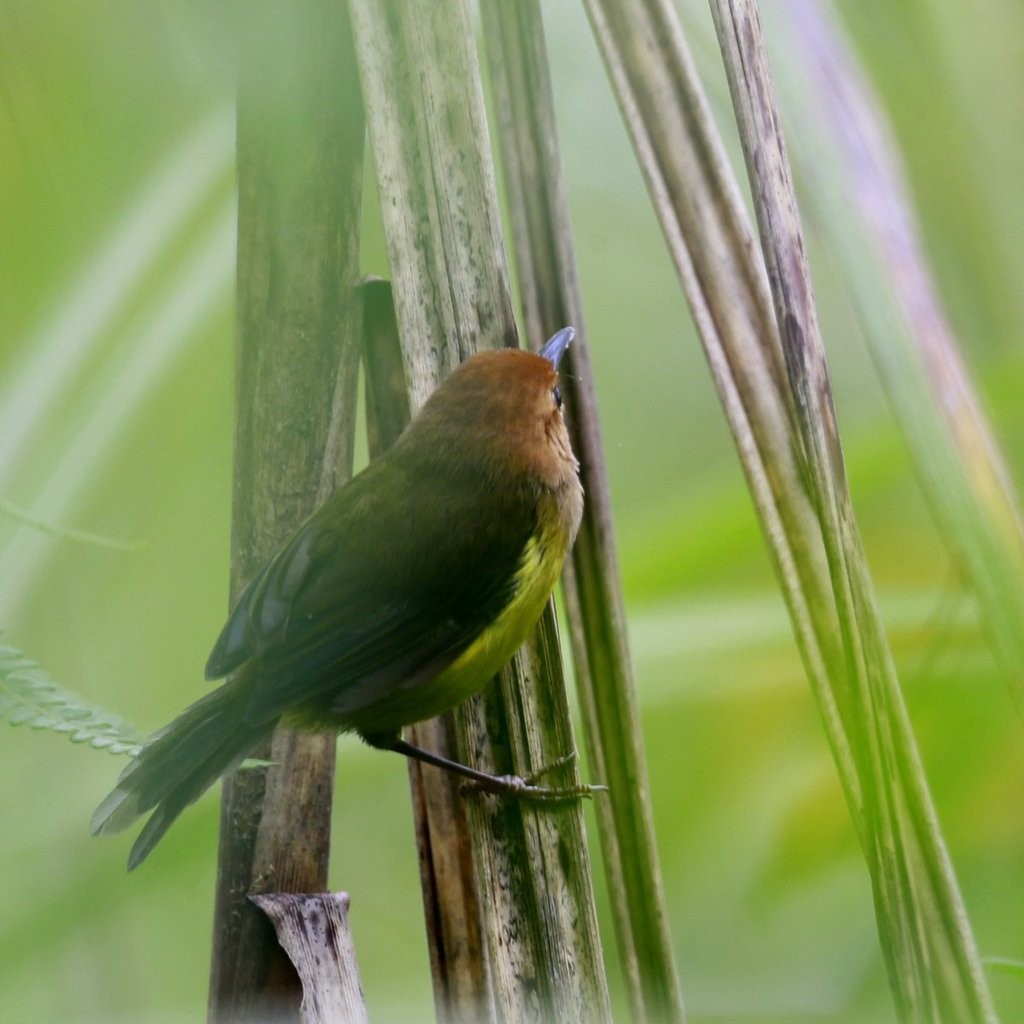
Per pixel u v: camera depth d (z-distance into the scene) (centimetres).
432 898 438
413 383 438
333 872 447
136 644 445
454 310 438
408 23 437
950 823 444
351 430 438
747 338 436
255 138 436
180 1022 441
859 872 446
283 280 437
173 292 440
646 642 442
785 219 434
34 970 438
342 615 438
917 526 449
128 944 439
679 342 453
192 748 437
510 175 439
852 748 434
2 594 438
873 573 449
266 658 437
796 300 434
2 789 439
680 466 453
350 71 436
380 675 438
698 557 443
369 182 446
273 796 436
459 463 439
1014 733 444
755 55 435
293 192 436
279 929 435
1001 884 444
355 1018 435
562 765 437
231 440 446
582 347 439
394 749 438
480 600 438
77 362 439
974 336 445
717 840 447
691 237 436
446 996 438
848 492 434
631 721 438
